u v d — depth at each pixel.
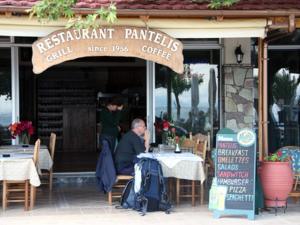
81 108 17.75
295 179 9.67
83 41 8.84
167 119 12.57
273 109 12.86
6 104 12.04
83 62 16.16
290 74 12.84
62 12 8.01
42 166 10.66
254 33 9.14
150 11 8.73
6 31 8.73
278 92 12.87
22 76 12.68
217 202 8.55
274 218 8.58
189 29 9.07
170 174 9.14
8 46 11.92
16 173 8.90
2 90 12.02
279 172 8.80
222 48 12.42
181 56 9.02
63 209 9.24
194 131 12.59
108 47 8.89
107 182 9.46
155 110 12.53
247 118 12.34
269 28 9.18
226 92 12.34
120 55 8.94
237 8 9.13
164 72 12.54
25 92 13.18
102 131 12.77
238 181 8.53
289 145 12.87
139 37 8.96
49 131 17.61
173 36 9.07
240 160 8.54
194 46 12.47
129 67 16.53
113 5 7.94
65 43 8.80
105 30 8.87
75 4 8.65
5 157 9.17
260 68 9.74
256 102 12.37
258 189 8.74
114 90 17.59
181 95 12.59
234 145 8.55
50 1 7.86
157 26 9.02
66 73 17.69
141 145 9.56
